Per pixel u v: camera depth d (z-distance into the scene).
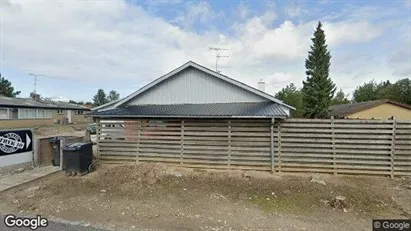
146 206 6.35
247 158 9.23
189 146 9.65
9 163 9.35
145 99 11.97
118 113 10.02
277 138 8.97
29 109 32.12
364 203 6.45
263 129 9.10
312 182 7.81
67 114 42.94
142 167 9.28
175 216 5.77
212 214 5.88
